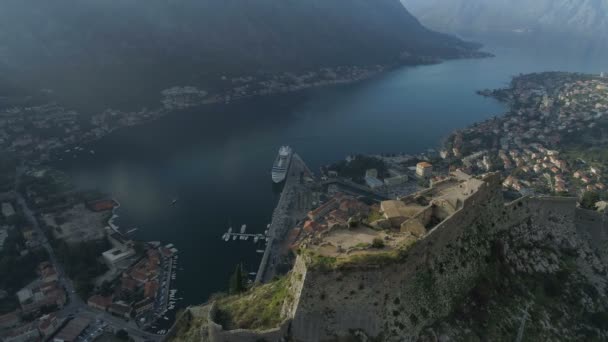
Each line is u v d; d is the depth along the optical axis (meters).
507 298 81.19
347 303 63.47
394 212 79.69
